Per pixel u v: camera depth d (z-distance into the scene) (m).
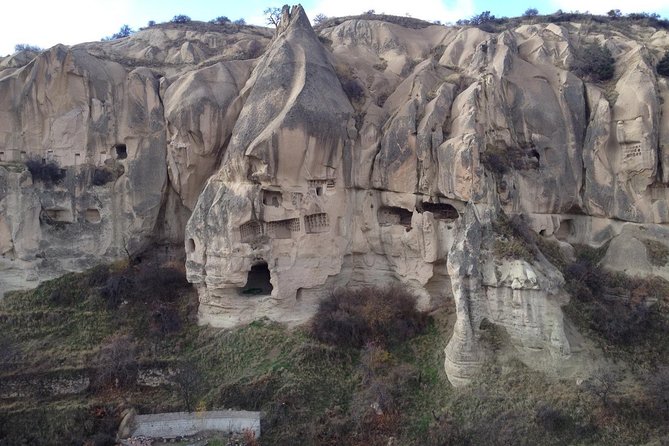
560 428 22.86
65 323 30.92
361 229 32.69
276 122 30.03
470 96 30.09
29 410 26.06
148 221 34.47
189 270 31.39
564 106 32.06
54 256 33.19
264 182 30.23
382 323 29.34
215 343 29.94
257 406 26.09
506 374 25.00
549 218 30.66
